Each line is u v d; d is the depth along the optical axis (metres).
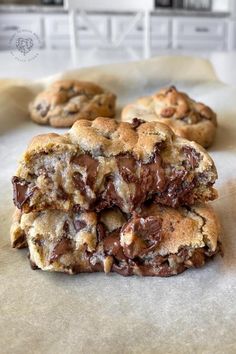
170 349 0.17
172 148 0.22
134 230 0.21
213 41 0.92
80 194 0.21
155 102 0.40
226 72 0.51
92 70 0.49
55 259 0.21
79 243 0.21
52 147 0.21
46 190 0.21
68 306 0.19
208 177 0.21
